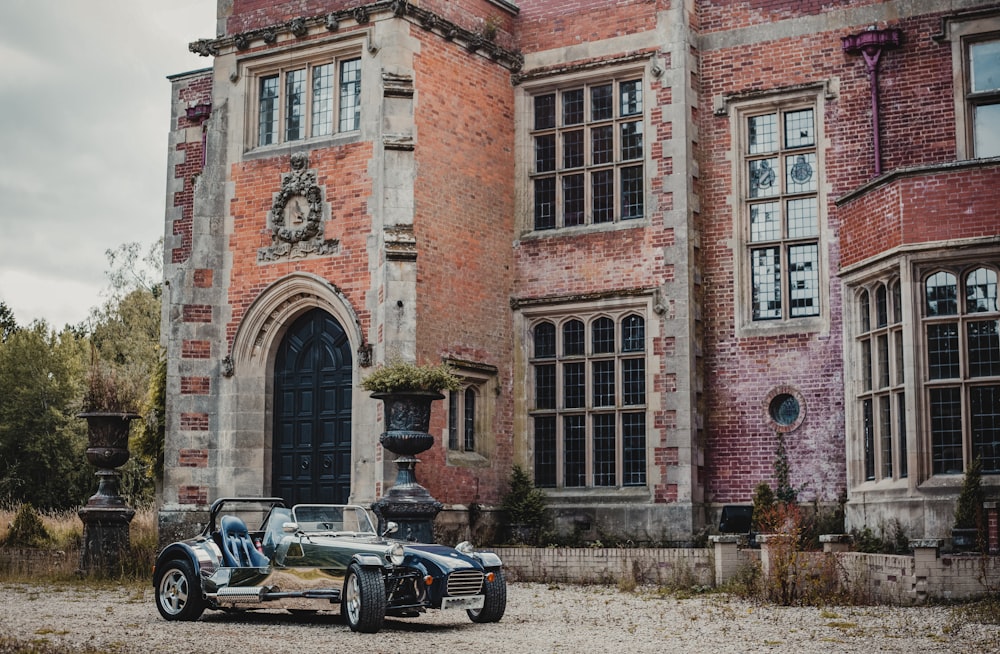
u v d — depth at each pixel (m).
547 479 22.22
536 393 22.48
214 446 21.33
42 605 15.63
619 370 21.73
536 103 23.23
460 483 20.95
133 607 15.45
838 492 20.20
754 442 21.05
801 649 10.91
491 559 13.31
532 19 23.33
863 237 18.50
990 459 16.75
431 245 20.83
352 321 20.36
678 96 21.66
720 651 10.82
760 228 21.58
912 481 17.02
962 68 20.12
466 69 22.08
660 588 17.16
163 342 25.95
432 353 20.58
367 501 19.78
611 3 22.55
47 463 49.94
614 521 21.28
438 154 21.19
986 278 16.95
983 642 11.22
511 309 22.64
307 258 21.02
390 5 20.66
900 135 20.44
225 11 22.72
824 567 15.31
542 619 13.71
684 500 20.75
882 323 18.30
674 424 21.00
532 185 23.00
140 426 25.78
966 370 16.89
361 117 20.89
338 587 12.78
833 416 20.42
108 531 20.38
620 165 22.23
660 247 21.55
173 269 26.14
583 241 22.28
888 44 20.53
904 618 13.05
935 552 14.23
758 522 18.81
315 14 21.70
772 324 21.19
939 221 17.12
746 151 21.81
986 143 20.05
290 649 10.84
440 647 11.08
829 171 20.97
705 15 22.25
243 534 14.12
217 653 10.57
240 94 22.09
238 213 21.77
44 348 52.31
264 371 21.41
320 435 21.02
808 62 21.30
